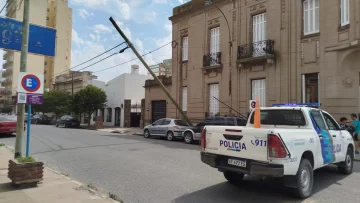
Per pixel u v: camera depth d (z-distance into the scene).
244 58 18.64
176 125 18.45
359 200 5.80
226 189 6.62
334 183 7.21
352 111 14.66
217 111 21.14
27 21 7.41
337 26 14.95
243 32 19.48
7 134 20.17
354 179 7.65
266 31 18.20
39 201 5.52
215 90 21.50
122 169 8.89
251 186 6.86
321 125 7.17
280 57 17.25
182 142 17.56
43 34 8.52
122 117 34.78
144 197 6.06
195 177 7.79
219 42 21.23
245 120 15.16
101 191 6.42
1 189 6.28
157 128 19.59
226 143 6.18
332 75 15.05
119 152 12.42
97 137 19.69
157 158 10.83
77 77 46.22
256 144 5.62
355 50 14.28
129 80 35.38
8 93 75.06
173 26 25.31
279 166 5.30
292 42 16.81
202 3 22.61
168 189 6.65
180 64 24.48
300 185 5.80
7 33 8.15
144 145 15.09
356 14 13.95
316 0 16.11
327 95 15.19
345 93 14.80
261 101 18.41
